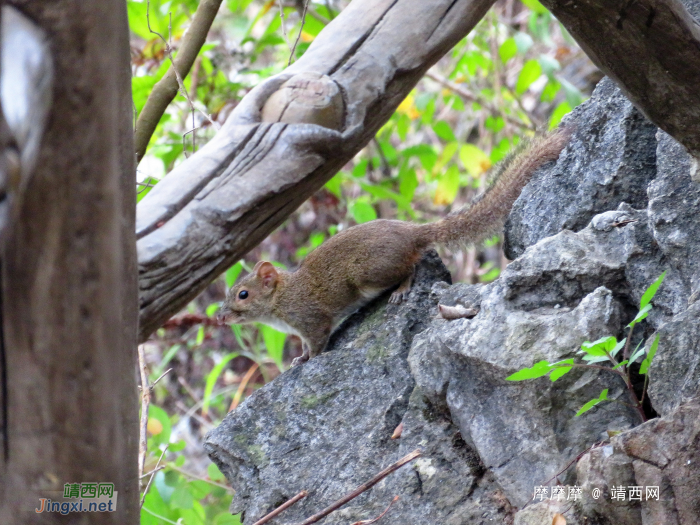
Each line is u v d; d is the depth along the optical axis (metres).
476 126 21.44
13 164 3.15
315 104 7.10
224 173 6.39
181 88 9.52
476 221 10.55
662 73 5.65
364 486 6.88
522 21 20.75
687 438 5.79
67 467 3.78
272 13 21.22
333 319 11.24
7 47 3.27
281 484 8.56
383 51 7.69
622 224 7.93
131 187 4.16
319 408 9.09
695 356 6.37
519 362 7.25
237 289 11.79
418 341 8.75
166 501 10.65
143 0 13.37
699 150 6.23
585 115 9.54
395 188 17.72
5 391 3.60
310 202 17.58
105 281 3.71
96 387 3.77
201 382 18.33
